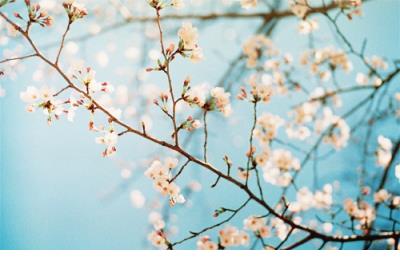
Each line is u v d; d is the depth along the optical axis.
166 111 1.02
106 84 1.01
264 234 1.09
